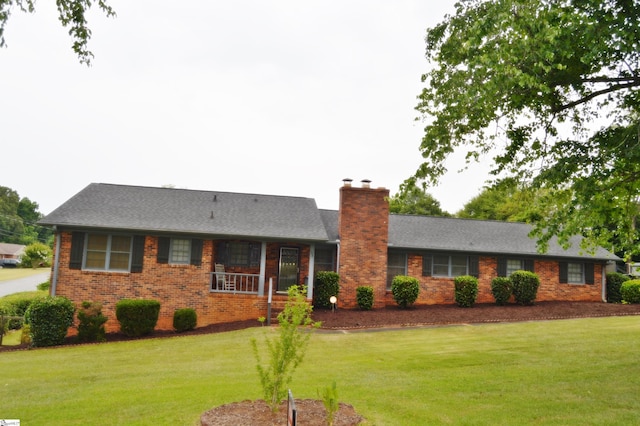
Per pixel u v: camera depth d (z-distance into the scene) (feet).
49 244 310.04
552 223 23.70
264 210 65.41
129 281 55.57
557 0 21.75
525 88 25.93
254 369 33.32
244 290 61.62
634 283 66.85
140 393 27.04
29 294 80.79
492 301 66.80
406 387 27.09
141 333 50.72
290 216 64.49
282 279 63.72
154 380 30.63
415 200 135.54
